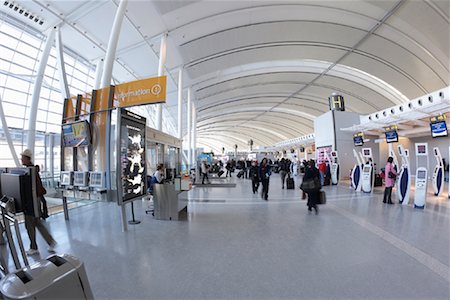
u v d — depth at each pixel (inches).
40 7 330.6
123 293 98.0
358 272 115.8
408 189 292.2
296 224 205.9
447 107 336.2
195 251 144.1
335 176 525.3
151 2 366.9
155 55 505.4
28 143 325.4
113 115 220.5
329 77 850.8
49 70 502.0
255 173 409.1
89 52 459.5
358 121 605.9
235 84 886.4
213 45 550.0
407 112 371.2
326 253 140.0
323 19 504.7
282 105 1258.6
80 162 235.5
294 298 93.7
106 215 243.6
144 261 129.5
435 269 118.7
